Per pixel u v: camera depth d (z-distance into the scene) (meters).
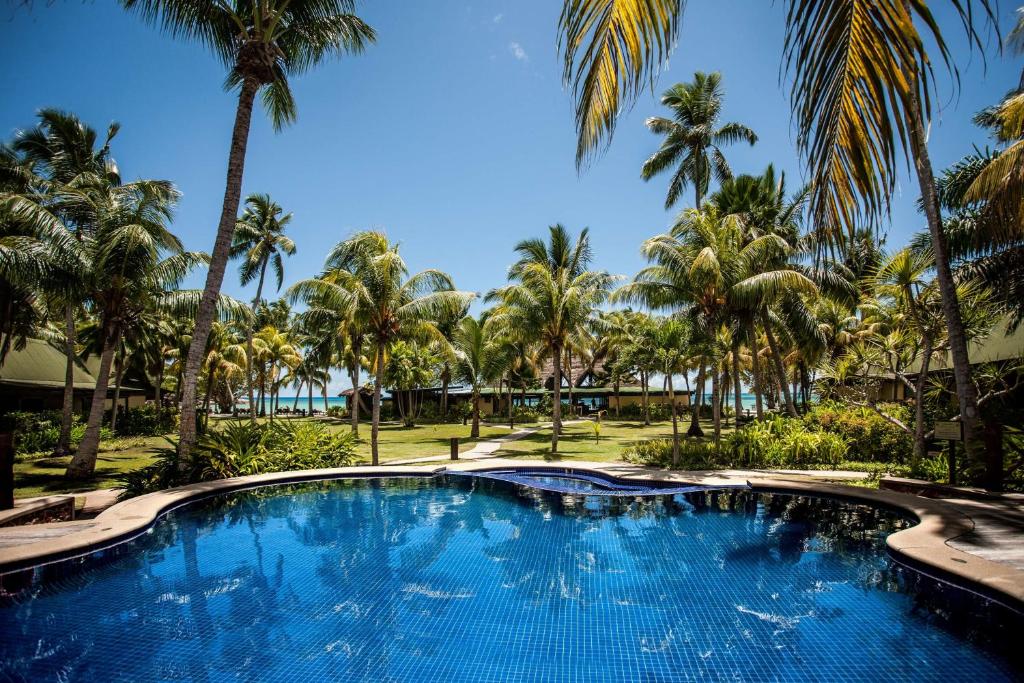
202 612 5.17
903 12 2.20
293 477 11.34
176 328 34.12
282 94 13.68
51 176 18.48
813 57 2.26
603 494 10.67
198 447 10.99
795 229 22.67
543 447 21.83
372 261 14.97
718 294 17.81
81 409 29.67
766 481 10.70
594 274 20.17
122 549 6.80
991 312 12.88
